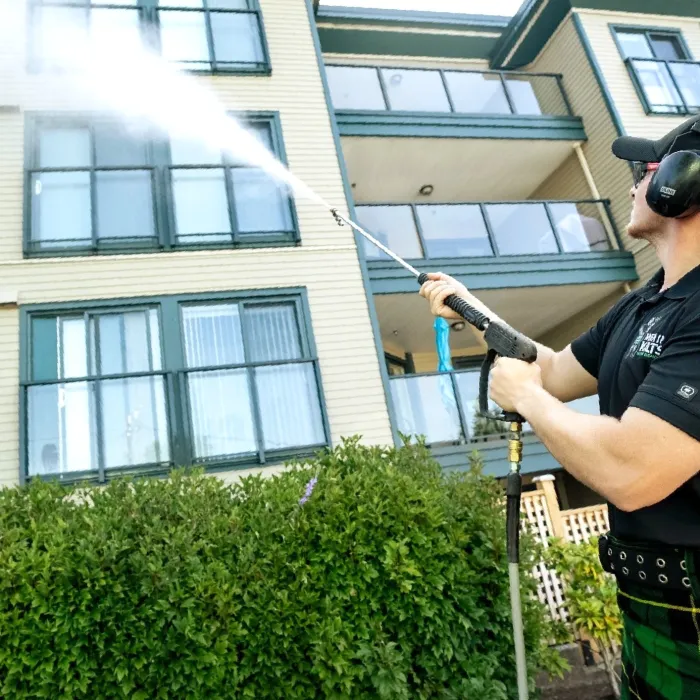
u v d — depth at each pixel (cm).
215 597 287
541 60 1316
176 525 326
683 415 99
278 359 791
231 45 944
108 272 777
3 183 790
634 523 122
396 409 808
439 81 1162
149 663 279
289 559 312
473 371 852
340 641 288
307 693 291
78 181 810
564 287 1034
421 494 336
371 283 912
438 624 309
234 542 313
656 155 140
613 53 1188
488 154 1159
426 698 306
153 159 841
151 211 819
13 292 734
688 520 112
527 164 1217
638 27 1234
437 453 790
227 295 800
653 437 100
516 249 1030
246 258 827
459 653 314
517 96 1209
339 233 873
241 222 847
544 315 1193
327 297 834
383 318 1061
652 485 102
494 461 808
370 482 342
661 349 118
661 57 1238
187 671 276
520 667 133
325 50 1280
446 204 996
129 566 292
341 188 901
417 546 323
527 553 357
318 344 809
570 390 178
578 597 505
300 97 941
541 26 1258
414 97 1132
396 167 1157
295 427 758
